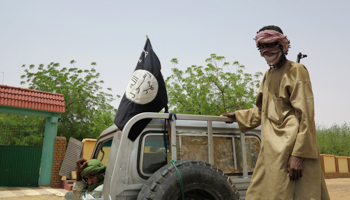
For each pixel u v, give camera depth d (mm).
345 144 43281
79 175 3877
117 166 2949
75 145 13250
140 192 2820
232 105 18734
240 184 3523
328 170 23719
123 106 3398
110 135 3871
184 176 2818
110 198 2857
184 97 19391
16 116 18109
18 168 12578
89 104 20438
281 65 2604
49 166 12719
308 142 2191
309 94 2334
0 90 12188
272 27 2637
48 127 12938
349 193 11625
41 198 9562
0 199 9305
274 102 2518
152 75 3432
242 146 3688
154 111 3406
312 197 2189
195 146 3396
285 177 2246
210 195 2953
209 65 18953
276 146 2348
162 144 3287
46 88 19922
